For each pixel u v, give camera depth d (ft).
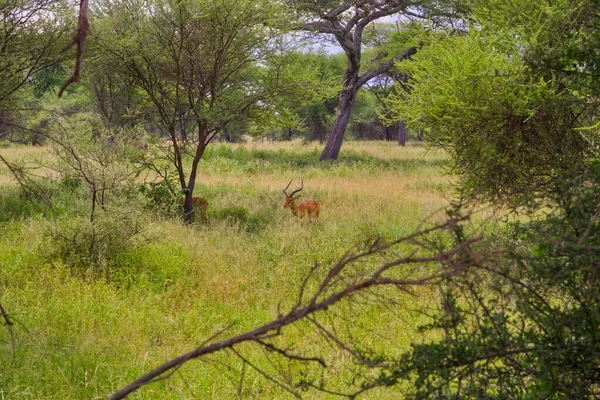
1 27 44.11
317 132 204.33
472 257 9.82
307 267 33.71
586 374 10.85
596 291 10.91
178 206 45.78
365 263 32.58
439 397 11.37
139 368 21.63
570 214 10.93
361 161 106.93
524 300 11.12
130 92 49.55
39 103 85.10
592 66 13.25
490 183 27.22
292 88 46.98
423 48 35.45
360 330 24.41
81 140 34.37
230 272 32.99
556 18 28.35
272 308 28.50
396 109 36.22
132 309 26.81
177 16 43.19
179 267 32.78
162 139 48.91
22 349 22.09
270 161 106.32
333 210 53.01
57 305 26.40
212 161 96.78
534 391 10.90
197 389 20.18
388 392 19.29
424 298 27.30
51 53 46.26
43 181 50.78
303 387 10.78
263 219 49.06
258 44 45.65
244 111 47.11
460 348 10.79
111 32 44.09
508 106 27.43
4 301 26.30
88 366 21.62
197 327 25.73
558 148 26.16
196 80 46.42
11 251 34.45
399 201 57.57
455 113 30.19
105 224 31.89
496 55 29.09
